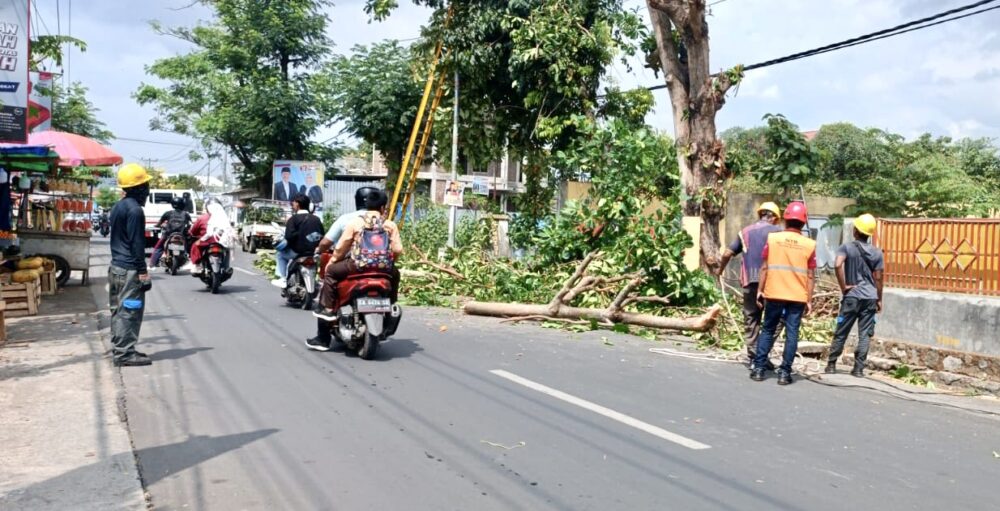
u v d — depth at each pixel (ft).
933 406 24.39
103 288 50.49
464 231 74.95
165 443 17.88
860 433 20.65
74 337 31.50
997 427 21.93
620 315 38.11
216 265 48.29
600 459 17.43
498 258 52.21
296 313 40.19
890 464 17.90
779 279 26.86
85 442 17.69
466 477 16.01
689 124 54.70
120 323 25.94
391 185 98.84
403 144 102.22
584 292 41.96
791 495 15.51
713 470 16.93
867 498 15.51
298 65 140.67
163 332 33.06
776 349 33.50
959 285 28.55
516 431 19.47
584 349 32.27
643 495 15.23
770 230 30.07
